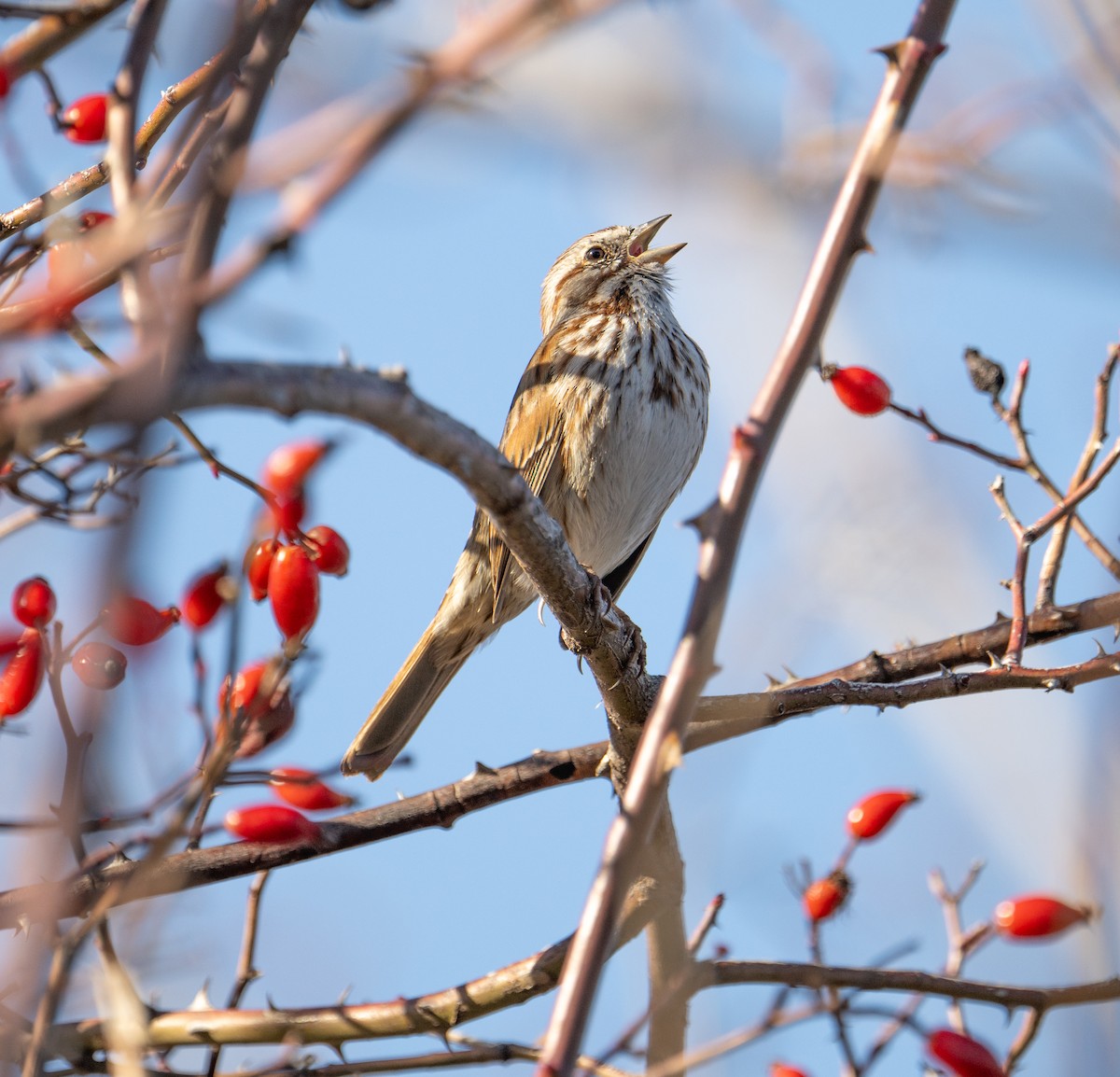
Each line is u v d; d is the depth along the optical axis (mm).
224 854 7605
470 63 3770
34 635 6641
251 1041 7141
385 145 3836
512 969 7211
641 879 7223
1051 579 8117
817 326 4938
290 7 4289
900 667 8234
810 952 7832
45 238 6762
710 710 7348
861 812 7906
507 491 6484
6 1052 6203
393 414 5469
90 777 5695
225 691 5863
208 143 5836
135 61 4957
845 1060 7340
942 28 5082
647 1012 6617
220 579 6688
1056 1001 6883
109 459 5715
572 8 3750
